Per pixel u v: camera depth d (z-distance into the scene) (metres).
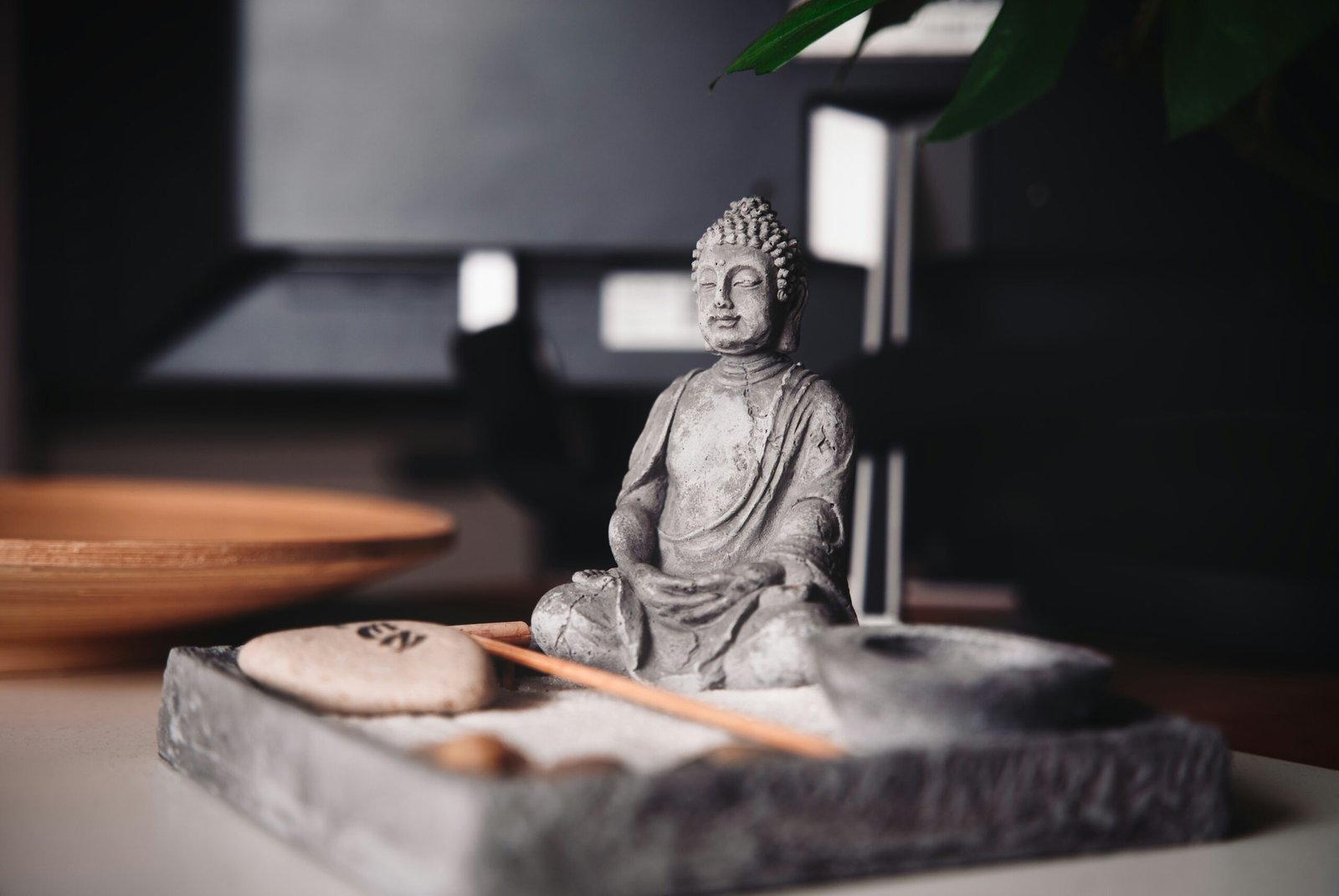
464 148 0.67
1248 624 0.43
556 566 0.78
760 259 0.34
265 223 0.69
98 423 0.94
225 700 0.30
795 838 0.26
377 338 0.72
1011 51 0.31
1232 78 0.29
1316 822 0.29
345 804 0.26
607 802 0.25
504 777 0.26
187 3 0.75
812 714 0.30
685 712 0.29
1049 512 0.50
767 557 0.33
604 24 0.66
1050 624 0.49
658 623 0.33
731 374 0.35
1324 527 0.43
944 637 0.29
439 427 0.99
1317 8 0.29
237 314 0.74
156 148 0.75
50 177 0.76
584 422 0.75
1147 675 0.42
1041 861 0.27
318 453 1.00
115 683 0.40
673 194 0.66
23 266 0.78
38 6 0.76
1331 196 0.37
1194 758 0.28
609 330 0.69
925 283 0.62
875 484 0.47
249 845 0.28
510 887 0.24
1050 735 0.27
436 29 0.67
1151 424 0.46
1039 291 0.62
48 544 0.36
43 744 0.33
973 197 0.59
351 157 0.68
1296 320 0.57
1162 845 0.28
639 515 0.34
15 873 0.26
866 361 0.48
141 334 0.76
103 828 0.28
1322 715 0.38
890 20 0.38
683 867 0.25
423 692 0.30
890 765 0.26
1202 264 0.62
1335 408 0.45
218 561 0.38
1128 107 0.59
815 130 0.56
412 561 0.42
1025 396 0.47
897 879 0.26
